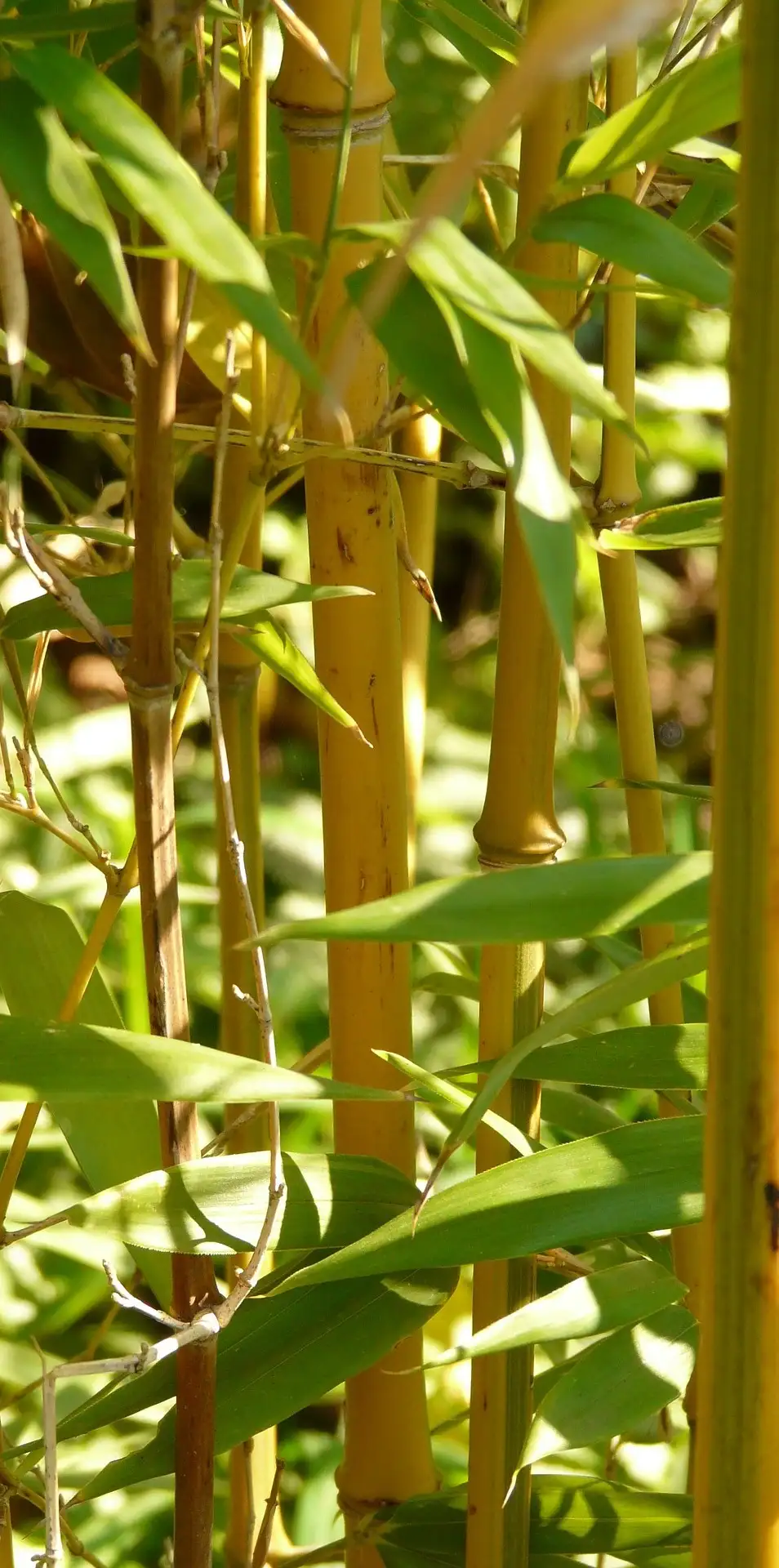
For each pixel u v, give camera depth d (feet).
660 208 4.61
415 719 4.52
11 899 4.24
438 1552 4.10
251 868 4.50
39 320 4.06
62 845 9.32
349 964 4.06
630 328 4.01
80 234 3.30
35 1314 7.16
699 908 3.42
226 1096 3.63
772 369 3.21
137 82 4.28
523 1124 4.03
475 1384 4.04
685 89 3.38
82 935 4.25
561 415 3.80
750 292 3.21
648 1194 3.69
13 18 3.52
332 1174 3.87
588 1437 3.75
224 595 3.75
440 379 3.41
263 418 3.73
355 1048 4.08
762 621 3.25
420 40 8.95
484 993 4.03
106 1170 4.16
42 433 10.69
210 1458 3.77
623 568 4.19
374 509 3.96
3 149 3.32
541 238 3.45
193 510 10.75
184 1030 3.71
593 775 10.65
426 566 4.50
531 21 3.64
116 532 3.94
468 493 12.98
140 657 3.59
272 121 4.35
